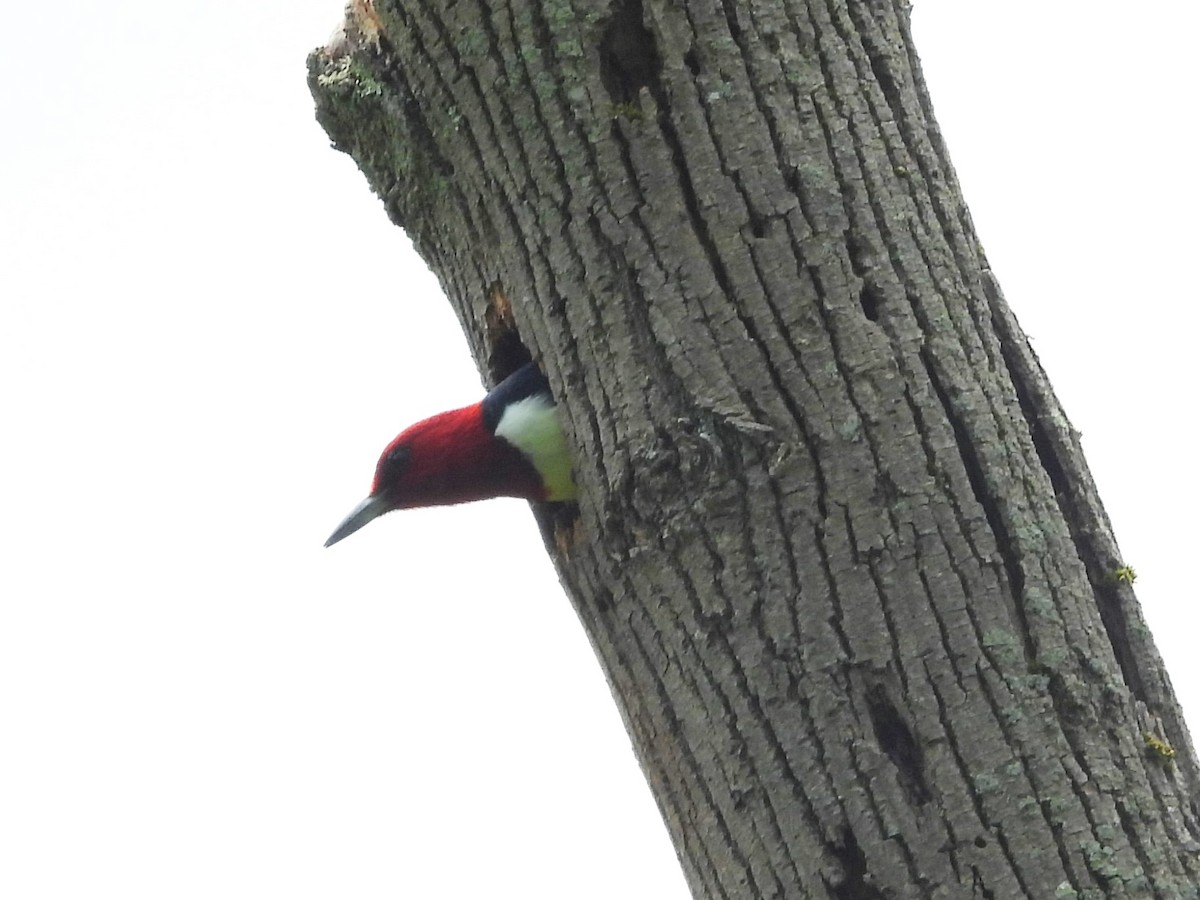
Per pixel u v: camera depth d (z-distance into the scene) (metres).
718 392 8.69
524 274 9.41
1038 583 8.39
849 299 8.69
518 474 10.05
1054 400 9.16
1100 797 8.06
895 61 9.25
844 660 8.31
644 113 8.92
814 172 8.82
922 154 9.15
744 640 8.53
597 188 9.01
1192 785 8.50
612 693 9.52
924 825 8.07
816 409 8.55
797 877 8.33
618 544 9.10
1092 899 7.88
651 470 8.79
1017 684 8.19
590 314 9.09
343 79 9.95
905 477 8.45
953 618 8.27
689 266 8.82
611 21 8.99
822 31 9.03
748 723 8.51
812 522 8.46
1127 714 8.33
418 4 9.36
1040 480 8.69
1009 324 9.20
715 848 8.71
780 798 8.38
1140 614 8.77
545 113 9.07
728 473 8.66
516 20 9.08
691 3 8.91
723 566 8.60
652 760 9.14
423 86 9.52
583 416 9.23
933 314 8.78
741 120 8.85
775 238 8.75
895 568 8.34
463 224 9.79
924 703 8.18
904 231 8.88
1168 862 8.04
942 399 8.66
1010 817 8.00
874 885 8.12
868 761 8.19
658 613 8.90
